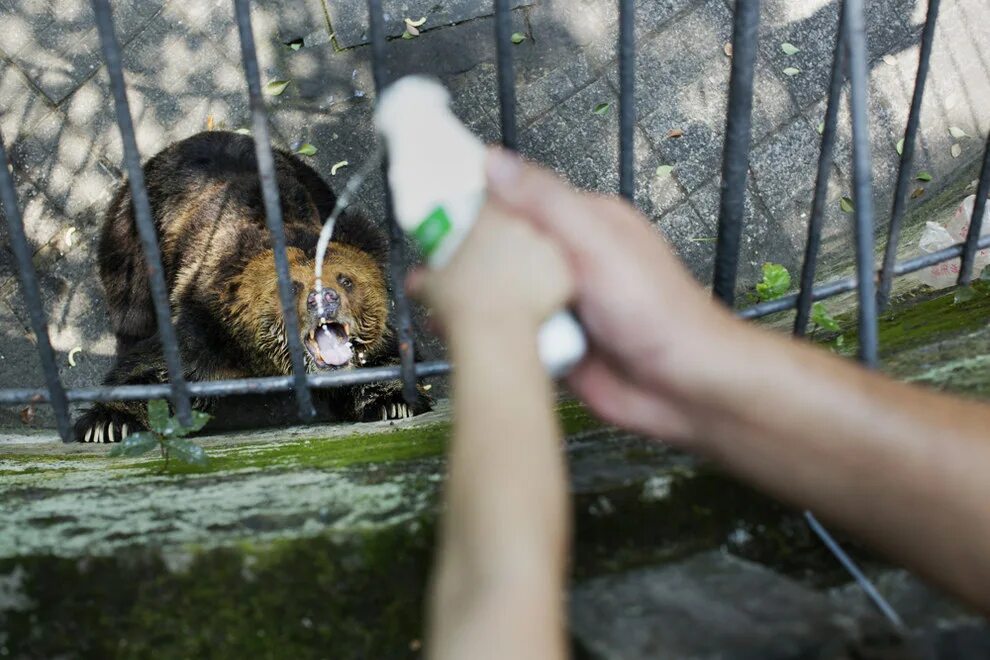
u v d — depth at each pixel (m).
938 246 3.66
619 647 1.50
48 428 5.08
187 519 1.98
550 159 5.47
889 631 1.56
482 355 1.27
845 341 2.90
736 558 1.80
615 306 1.40
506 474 1.14
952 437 1.31
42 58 5.39
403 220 1.48
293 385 2.57
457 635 1.05
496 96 5.52
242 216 4.93
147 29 5.46
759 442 1.40
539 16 5.52
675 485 1.87
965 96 5.59
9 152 5.33
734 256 2.33
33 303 2.37
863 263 2.08
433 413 4.08
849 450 1.34
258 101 2.23
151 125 5.46
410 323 2.51
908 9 5.58
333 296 4.48
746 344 1.40
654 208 5.46
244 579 1.82
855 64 1.98
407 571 1.81
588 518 1.83
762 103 5.50
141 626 1.84
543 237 1.42
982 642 1.57
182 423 2.54
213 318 4.80
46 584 1.82
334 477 2.23
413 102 1.54
